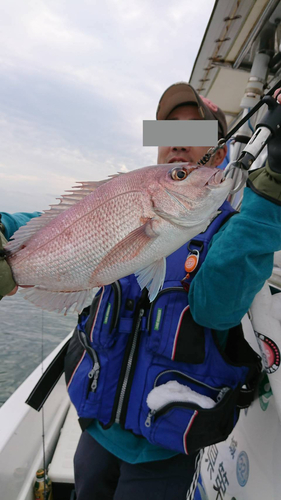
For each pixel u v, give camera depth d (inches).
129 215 39.9
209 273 39.6
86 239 40.6
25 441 66.4
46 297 42.9
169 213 39.8
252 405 53.9
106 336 47.9
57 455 74.5
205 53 91.4
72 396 49.1
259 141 35.8
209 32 82.1
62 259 41.5
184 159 60.1
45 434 80.4
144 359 46.3
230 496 52.1
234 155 82.9
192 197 39.7
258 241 37.1
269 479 43.3
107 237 40.0
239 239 37.8
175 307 46.1
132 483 45.8
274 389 40.8
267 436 46.7
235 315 41.3
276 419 45.9
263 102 35.7
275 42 78.0
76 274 41.5
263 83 79.0
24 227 43.5
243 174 36.7
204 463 66.9
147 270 40.8
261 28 73.5
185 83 59.0
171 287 47.3
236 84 104.3
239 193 82.8
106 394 47.1
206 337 45.4
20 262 42.4
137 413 44.5
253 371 48.5
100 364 47.9
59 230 41.9
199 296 41.6
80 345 52.1
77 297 42.4
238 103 117.6
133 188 40.4
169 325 45.3
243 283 37.9
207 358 44.8
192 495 45.3
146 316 48.4
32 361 138.6
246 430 53.5
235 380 45.5
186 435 40.3
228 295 38.6
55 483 69.8
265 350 42.9
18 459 62.2
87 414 46.9
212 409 40.8
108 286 50.9
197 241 49.8
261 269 38.3
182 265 49.6
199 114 63.2
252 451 49.3
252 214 38.1
